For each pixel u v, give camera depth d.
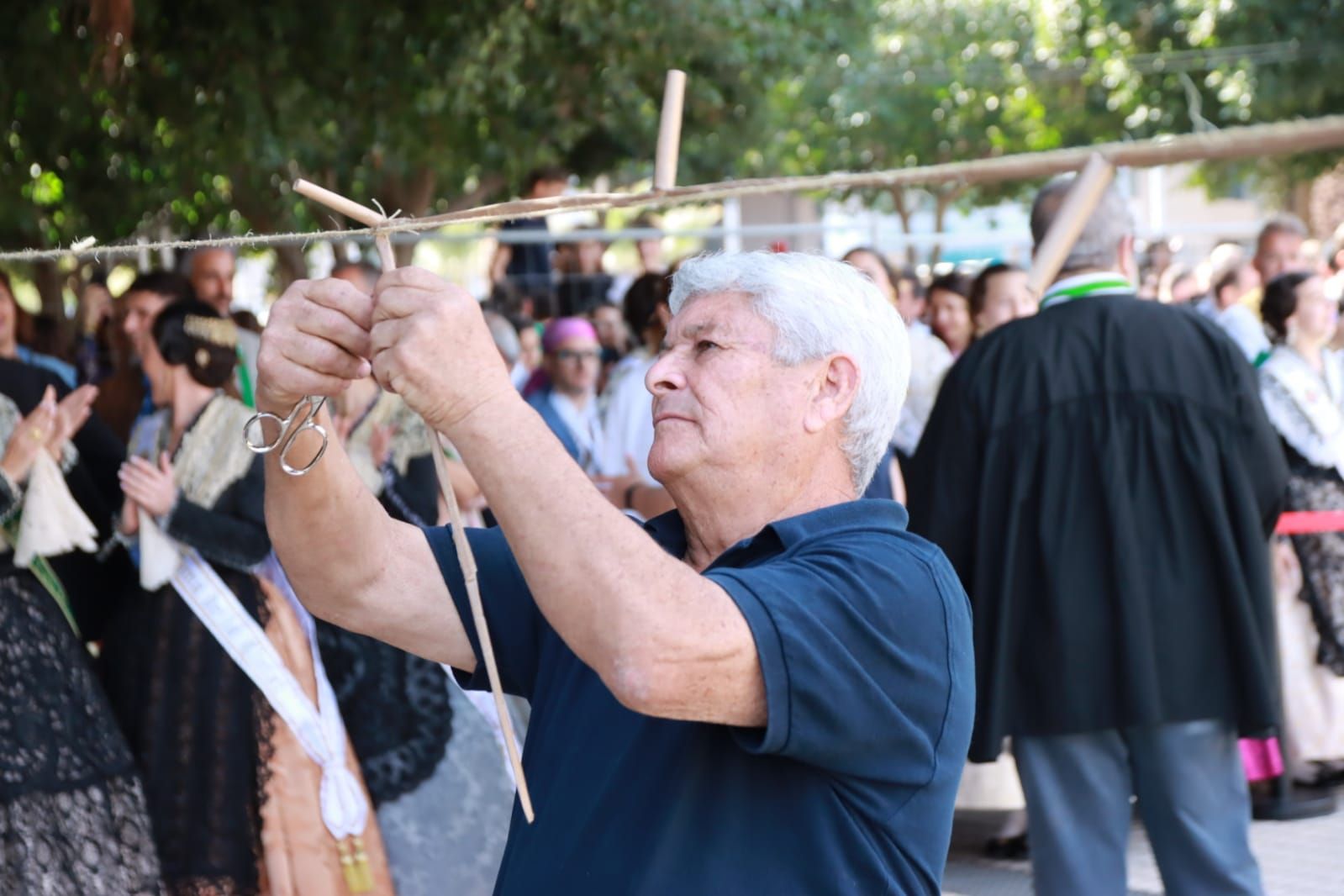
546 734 1.74
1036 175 1.96
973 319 5.19
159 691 3.63
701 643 1.39
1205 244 12.93
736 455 1.70
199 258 5.27
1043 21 16.14
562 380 5.02
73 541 3.48
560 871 1.62
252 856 3.62
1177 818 3.32
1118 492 3.30
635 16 7.55
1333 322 5.41
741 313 1.72
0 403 3.63
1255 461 3.31
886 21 17.00
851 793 1.56
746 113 12.05
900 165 17.31
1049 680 3.34
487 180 13.05
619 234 7.11
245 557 3.61
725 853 1.54
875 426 1.74
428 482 3.96
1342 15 12.14
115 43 5.79
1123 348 3.34
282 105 6.40
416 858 3.81
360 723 3.81
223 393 3.73
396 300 1.41
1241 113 13.23
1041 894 3.41
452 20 6.50
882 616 1.54
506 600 1.86
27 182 7.53
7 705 3.40
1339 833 5.08
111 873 3.45
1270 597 3.33
